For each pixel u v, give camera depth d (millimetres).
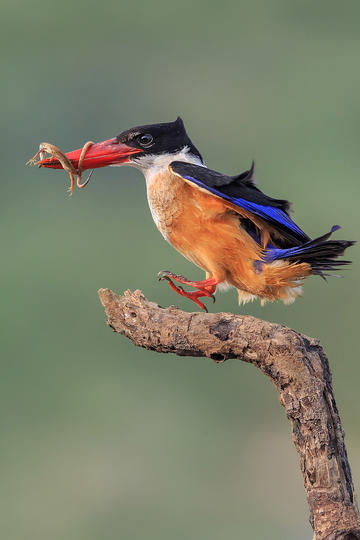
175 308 7477
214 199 8539
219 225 8570
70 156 9359
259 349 7062
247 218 8602
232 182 8406
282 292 8797
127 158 9305
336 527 6676
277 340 7023
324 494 6762
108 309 7539
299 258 8430
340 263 8383
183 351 7375
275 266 8516
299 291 8805
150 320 7410
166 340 7352
